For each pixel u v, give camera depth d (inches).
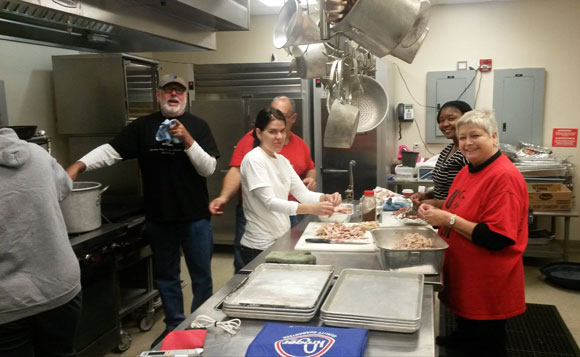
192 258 110.0
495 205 70.9
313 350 41.8
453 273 78.1
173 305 112.3
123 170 128.4
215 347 45.8
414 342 45.7
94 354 101.3
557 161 166.2
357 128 74.7
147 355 43.3
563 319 127.0
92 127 125.4
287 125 113.9
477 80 187.0
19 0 54.9
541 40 179.0
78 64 122.8
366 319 47.5
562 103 180.2
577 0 173.5
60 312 73.3
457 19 185.6
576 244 185.2
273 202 84.5
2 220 66.0
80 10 63.3
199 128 109.6
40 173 69.7
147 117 107.4
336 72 71.3
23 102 125.6
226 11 89.9
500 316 75.3
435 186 108.8
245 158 89.0
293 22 70.4
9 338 69.7
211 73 188.4
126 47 115.3
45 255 70.0
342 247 78.2
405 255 64.2
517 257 74.3
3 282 66.7
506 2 180.1
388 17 55.6
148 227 109.3
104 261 101.5
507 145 176.7
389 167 185.6
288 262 66.1
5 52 120.4
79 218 96.1
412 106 193.3
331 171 181.8
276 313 49.9
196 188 108.0
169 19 85.5
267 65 182.7
